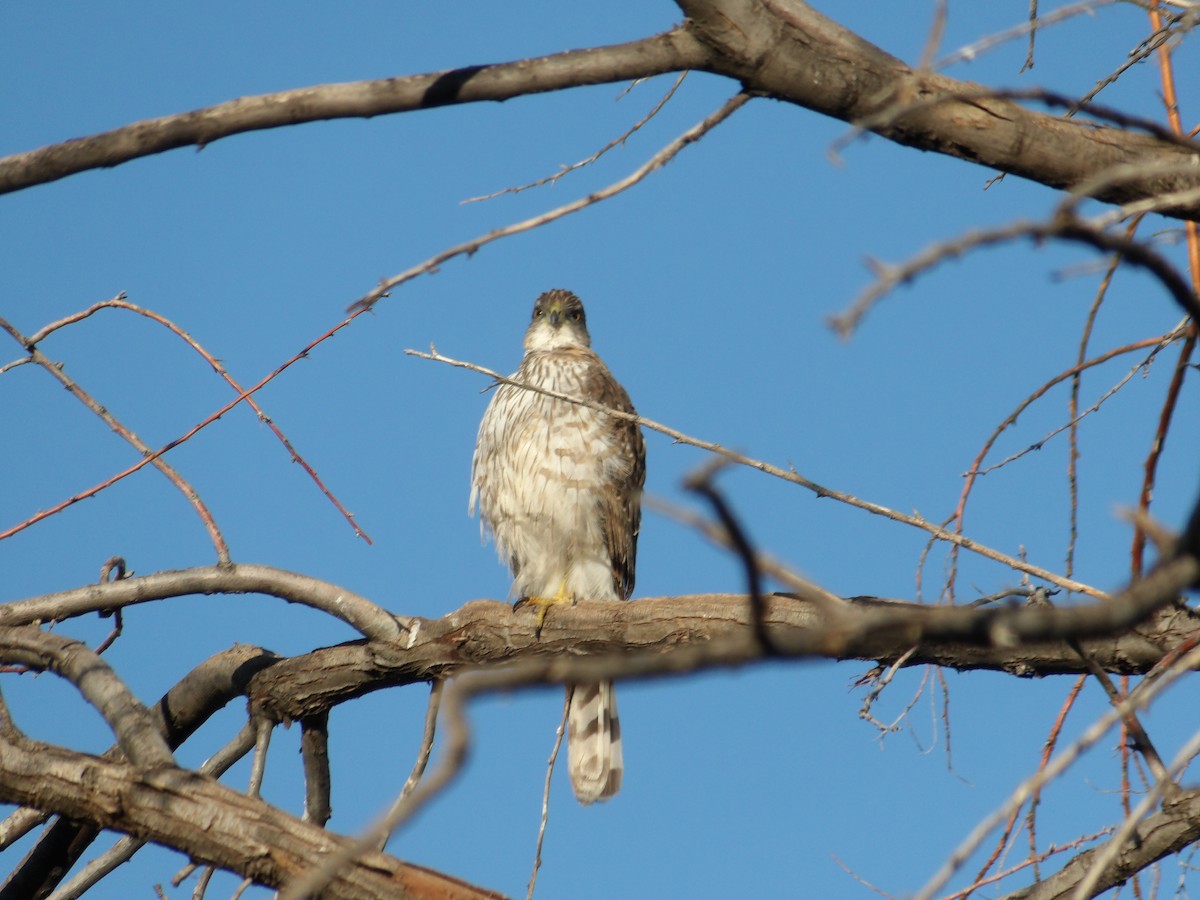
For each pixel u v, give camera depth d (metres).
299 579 10.70
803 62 7.46
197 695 11.34
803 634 4.13
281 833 8.25
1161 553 4.25
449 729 4.06
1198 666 7.33
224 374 10.09
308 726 11.16
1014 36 6.69
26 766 8.53
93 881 10.66
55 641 9.90
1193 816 8.31
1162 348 9.02
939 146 7.85
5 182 7.13
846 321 4.57
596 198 6.88
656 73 7.45
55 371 10.12
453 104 7.26
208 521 10.59
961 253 4.59
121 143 7.11
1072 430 9.09
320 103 7.16
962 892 8.24
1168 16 8.34
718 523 3.96
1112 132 7.88
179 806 8.36
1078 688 8.59
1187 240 8.44
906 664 9.64
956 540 8.45
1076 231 4.55
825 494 8.56
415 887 8.12
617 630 10.53
